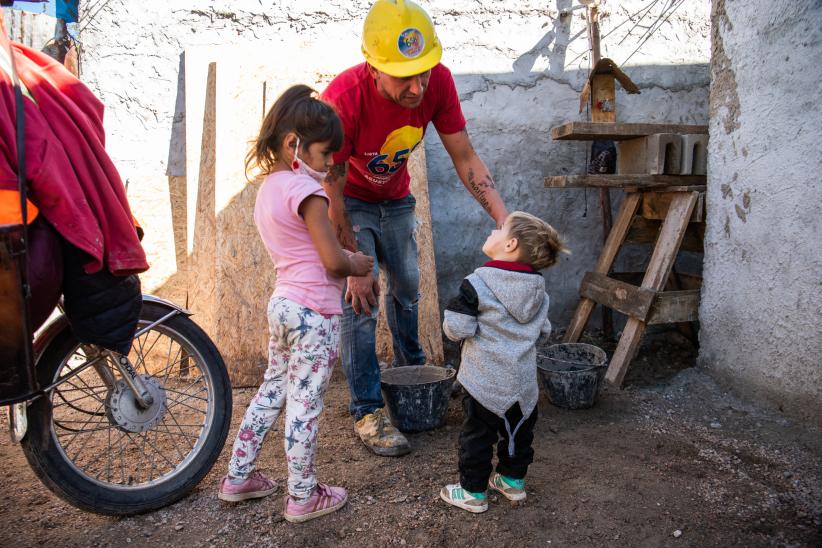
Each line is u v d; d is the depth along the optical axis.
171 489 2.38
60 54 3.88
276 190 2.17
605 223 4.36
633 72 4.43
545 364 3.54
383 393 3.05
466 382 2.26
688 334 4.18
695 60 4.48
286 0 4.13
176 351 3.85
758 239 3.15
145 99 4.07
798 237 2.90
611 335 4.45
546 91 4.37
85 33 3.98
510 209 4.44
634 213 4.07
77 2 3.92
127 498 2.29
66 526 2.26
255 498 2.44
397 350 3.39
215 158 3.88
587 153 4.45
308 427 2.23
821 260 2.79
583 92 3.95
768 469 2.61
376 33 2.34
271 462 2.75
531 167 4.42
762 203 3.11
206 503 2.42
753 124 3.15
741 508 2.32
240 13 4.10
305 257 2.19
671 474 2.59
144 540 2.18
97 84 4.02
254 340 3.78
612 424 3.12
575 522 2.25
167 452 2.83
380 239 3.04
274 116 2.14
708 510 2.31
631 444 2.89
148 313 2.41
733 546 2.10
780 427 2.94
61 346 2.21
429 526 2.24
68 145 1.93
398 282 3.20
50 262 1.93
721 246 3.44
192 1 4.05
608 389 3.57
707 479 2.54
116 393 2.35
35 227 1.92
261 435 2.38
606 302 3.91
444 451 2.85
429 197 4.32
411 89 2.40
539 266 2.28
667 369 3.86
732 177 3.32
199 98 4.01
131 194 4.04
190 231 3.99
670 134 3.64
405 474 2.63
